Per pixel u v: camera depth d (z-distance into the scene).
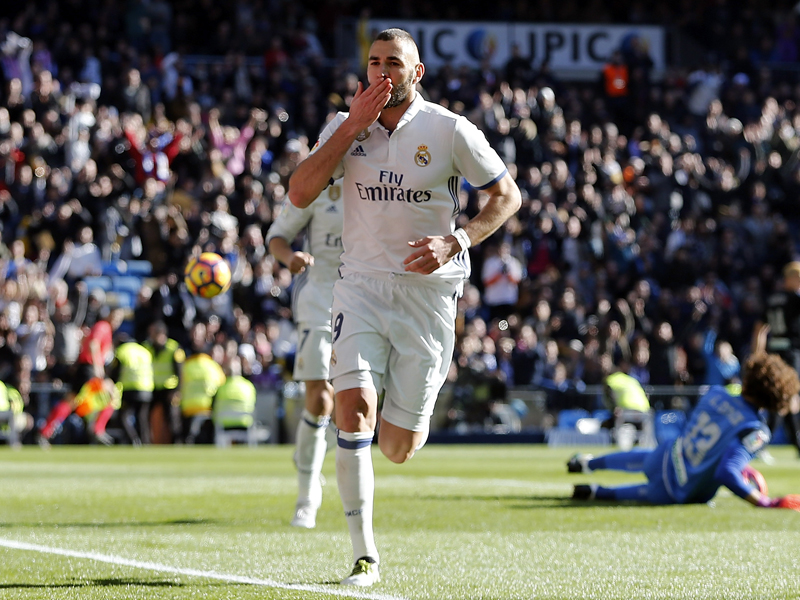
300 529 5.74
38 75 22.67
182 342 19.48
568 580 4.05
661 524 6.01
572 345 20.86
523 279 23.23
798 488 9.16
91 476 10.21
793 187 27.00
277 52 26.14
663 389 20.45
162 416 18.17
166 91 24.56
